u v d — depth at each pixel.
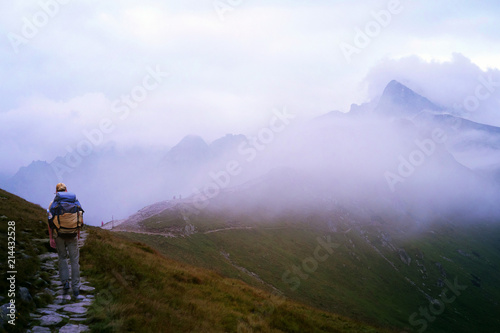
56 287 9.25
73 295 8.73
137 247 23.50
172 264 19.64
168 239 128.50
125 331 7.14
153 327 7.77
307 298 126.88
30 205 22.06
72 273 8.79
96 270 11.55
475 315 181.12
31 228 14.48
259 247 163.12
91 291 9.52
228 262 131.38
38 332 6.43
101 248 14.73
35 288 8.49
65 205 8.73
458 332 151.88
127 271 12.46
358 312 130.88
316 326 15.26
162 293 11.41
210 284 16.73
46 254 12.19
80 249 13.57
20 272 8.65
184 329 8.45
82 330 6.90
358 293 160.00
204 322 9.83
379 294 169.62
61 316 7.41
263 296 18.92
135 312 8.41
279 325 13.17
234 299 15.17
